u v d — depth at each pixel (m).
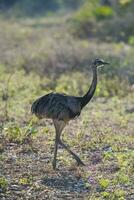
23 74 46.84
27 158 26.98
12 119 33.38
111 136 30.41
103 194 23.19
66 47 60.53
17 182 24.12
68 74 48.19
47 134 30.39
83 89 42.41
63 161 26.59
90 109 37.88
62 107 24.94
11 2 148.12
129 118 35.56
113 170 25.88
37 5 145.00
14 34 80.94
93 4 87.94
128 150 28.56
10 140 28.73
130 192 23.72
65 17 113.19
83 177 24.94
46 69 49.81
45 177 24.72
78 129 31.73
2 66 50.97
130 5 79.44
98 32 74.69
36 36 77.94
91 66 26.19
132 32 73.12
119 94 42.25
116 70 49.09
